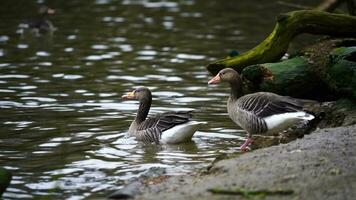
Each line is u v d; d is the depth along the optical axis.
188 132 15.03
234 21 33.97
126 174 12.70
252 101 14.56
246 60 16.84
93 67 23.33
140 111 16.19
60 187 11.95
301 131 14.81
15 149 14.27
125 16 35.06
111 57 25.14
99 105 18.28
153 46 27.42
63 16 34.44
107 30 30.92
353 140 12.72
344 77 15.35
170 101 18.88
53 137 15.21
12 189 11.86
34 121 16.50
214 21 33.91
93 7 37.66
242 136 15.49
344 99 15.78
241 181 10.77
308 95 16.33
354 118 14.85
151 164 13.36
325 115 15.38
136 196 10.94
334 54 15.61
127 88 20.34
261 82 16.20
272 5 39.19
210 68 17.02
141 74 22.39
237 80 15.32
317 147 12.32
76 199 11.30
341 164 11.27
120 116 17.23
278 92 16.09
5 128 15.84
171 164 13.32
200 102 18.83
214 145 14.79
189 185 11.13
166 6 38.97
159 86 20.73
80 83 20.89
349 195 9.88
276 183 10.54
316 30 16.97
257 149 12.94
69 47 26.86
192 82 21.38
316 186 10.29
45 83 20.73
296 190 10.18
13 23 31.89
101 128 16.08
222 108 18.19
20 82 20.75
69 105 18.19
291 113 14.09
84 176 12.59
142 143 15.07
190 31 31.06
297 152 12.05
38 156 13.84
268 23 33.16
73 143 14.82
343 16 17.00
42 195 11.55
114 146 14.73
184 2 40.62
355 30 17.09
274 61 17.00
